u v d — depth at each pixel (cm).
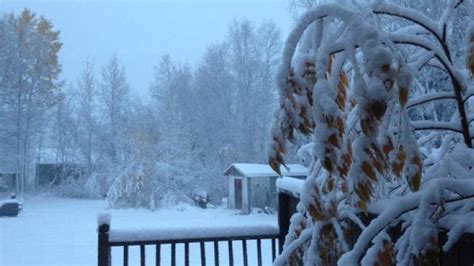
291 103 150
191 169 1675
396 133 172
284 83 151
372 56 130
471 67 138
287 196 322
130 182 1595
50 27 1703
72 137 1820
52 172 1748
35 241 977
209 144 1747
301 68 151
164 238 299
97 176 1719
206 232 309
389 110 153
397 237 187
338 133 138
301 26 151
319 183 196
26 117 1634
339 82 159
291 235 213
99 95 1870
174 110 1803
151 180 1605
